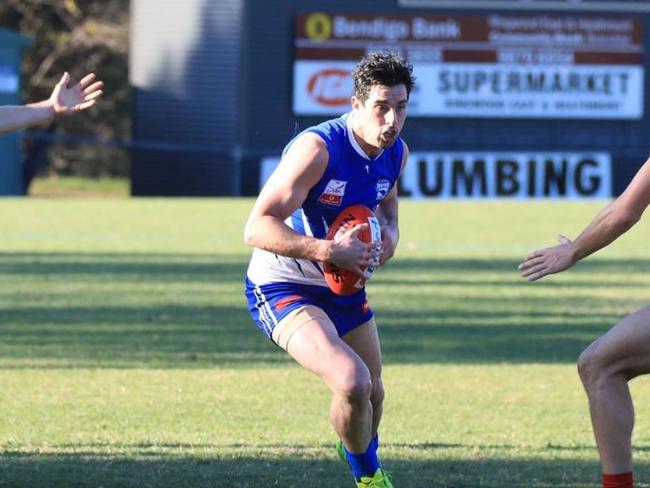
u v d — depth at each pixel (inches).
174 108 5315.0
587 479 965.2
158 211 4126.5
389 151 879.1
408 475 976.3
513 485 945.5
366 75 832.3
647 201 804.6
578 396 1354.6
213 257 2812.5
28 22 6845.5
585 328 1878.7
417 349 1685.5
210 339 1734.7
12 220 3737.7
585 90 5383.9
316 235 870.4
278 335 852.6
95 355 1594.5
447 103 5319.9
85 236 3275.1
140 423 1181.7
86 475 960.9
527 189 5378.9
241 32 5246.1
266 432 1147.3
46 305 2052.2
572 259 827.4
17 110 851.4
